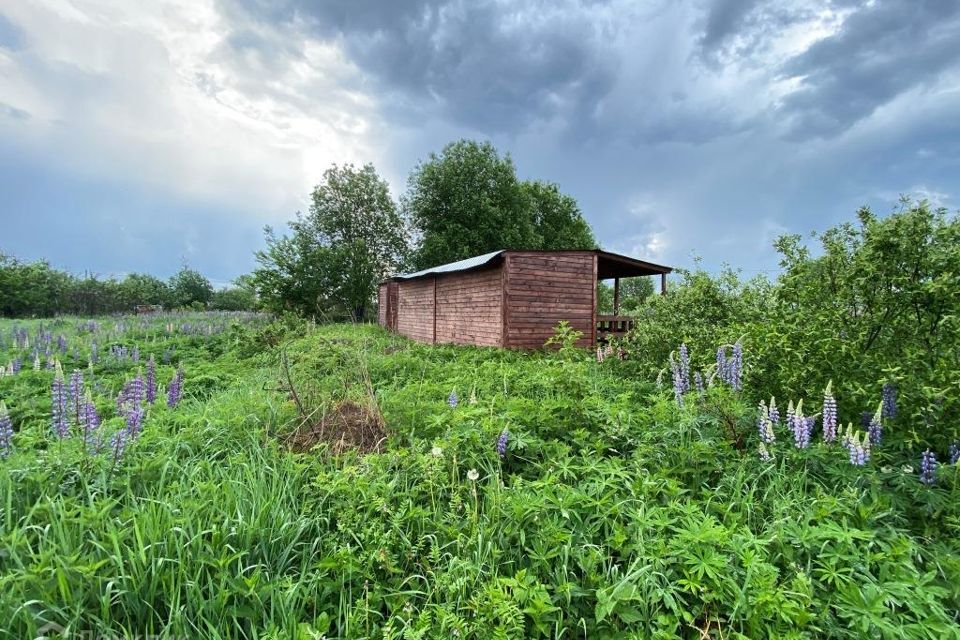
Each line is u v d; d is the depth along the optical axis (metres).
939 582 2.32
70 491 2.82
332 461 3.62
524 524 2.73
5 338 11.23
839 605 2.12
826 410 3.30
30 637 1.81
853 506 2.78
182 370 5.50
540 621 2.08
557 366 5.80
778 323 4.32
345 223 30.89
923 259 3.60
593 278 12.23
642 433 3.83
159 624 2.07
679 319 6.92
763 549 2.39
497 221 31.22
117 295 26.61
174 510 2.58
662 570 2.31
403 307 18.88
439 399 5.49
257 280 23.67
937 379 3.41
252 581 2.17
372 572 2.45
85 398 3.40
